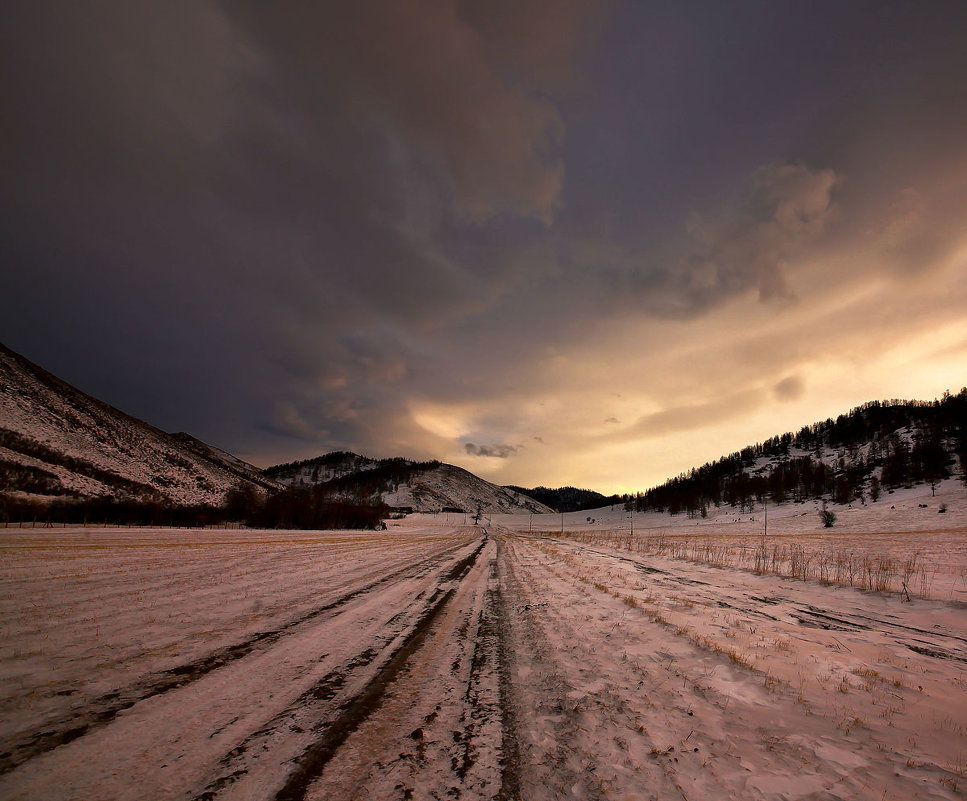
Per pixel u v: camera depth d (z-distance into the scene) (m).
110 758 2.94
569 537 55.94
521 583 12.40
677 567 16.70
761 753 3.33
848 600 10.13
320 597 9.09
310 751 3.16
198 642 5.65
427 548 27.70
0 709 3.58
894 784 2.92
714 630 7.09
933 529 42.75
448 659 5.49
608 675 5.01
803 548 26.22
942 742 3.56
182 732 3.36
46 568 10.79
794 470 128.12
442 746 3.34
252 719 3.65
